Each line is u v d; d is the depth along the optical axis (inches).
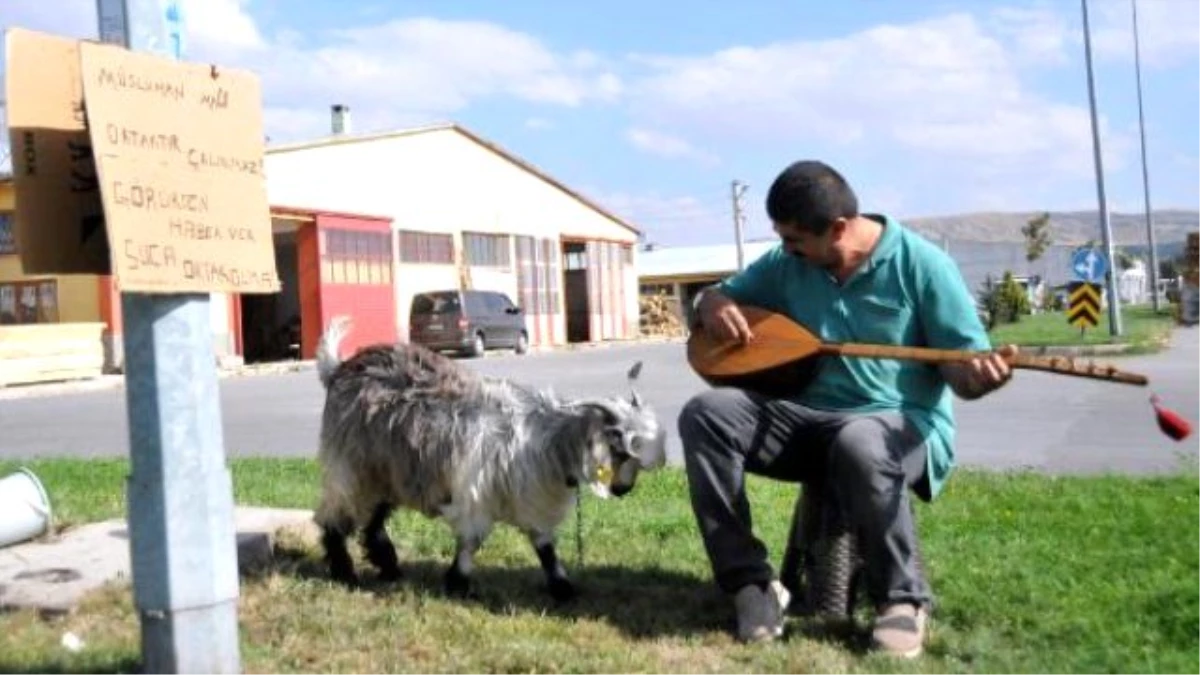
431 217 1608.0
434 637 197.6
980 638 194.7
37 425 658.8
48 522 258.2
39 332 1048.2
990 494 328.2
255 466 410.9
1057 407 611.8
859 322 212.4
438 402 223.3
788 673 182.4
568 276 2069.4
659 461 215.9
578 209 2005.4
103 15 159.8
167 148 156.8
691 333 224.8
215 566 162.4
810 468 213.6
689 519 298.2
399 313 1529.3
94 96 149.0
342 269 1428.4
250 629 201.3
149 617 160.4
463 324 1405.0
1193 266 1672.0
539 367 1108.5
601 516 303.6
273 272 169.0
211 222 161.2
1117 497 317.1
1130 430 518.6
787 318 212.2
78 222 159.5
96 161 147.9
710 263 3198.8
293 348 1508.4
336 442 233.0
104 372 1147.9
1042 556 246.8
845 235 207.9
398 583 235.1
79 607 214.5
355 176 1461.6
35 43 155.9
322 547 248.4
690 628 208.8
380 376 231.6
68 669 178.4
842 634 204.5
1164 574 226.2
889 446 196.1
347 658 186.7
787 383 210.5
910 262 208.7
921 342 211.8
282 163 1344.7
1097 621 199.3
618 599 227.5
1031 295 2773.1
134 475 160.1
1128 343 1084.5
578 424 213.9
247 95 168.4
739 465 206.2
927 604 197.2
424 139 1595.7
